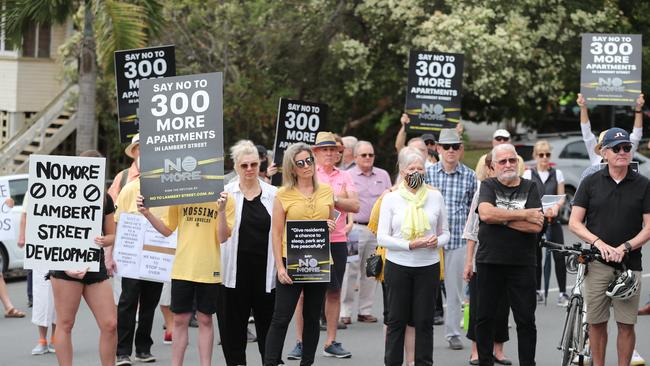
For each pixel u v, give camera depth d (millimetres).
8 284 18047
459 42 24641
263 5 26531
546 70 26609
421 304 10133
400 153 10539
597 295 9922
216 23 26312
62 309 9711
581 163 26688
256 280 10461
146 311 11531
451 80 15430
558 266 15305
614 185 9836
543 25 26219
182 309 10078
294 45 26984
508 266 10148
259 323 10664
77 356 11922
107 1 21750
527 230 10016
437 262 10227
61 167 9656
